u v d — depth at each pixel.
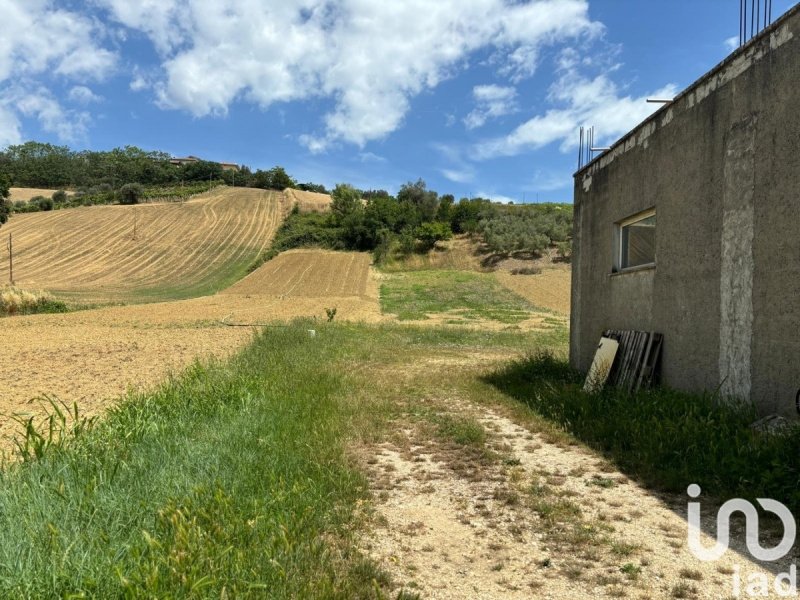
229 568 2.53
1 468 3.75
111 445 4.17
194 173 114.31
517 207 76.81
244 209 80.50
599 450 5.20
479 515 3.76
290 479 3.98
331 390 7.85
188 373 7.95
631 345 7.70
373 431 5.91
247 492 3.61
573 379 9.59
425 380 9.73
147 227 67.75
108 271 51.75
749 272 5.40
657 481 4.30
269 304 34.75
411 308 34.91
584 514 3.74
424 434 5.95
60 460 3.78
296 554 2.79
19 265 51.91
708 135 6.14
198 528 2.78
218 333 19.19
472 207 69.19
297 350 12.23
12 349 14.82
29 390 8.95
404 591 2.63
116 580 2.26
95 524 2.86
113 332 19.77
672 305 6.88
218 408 5.79
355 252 62.25
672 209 6.91
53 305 30.27
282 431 5.25
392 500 4.04
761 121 5.25
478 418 6.79
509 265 54.47
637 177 7.90
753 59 5.39
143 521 2.97
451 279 48.09
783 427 4.52
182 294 43.00
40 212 73.00
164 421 5.11
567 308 36.22
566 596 2.69
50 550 2.47
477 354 14.67
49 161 110.06
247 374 8.21
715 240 5.99
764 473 3.89
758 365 5.26
